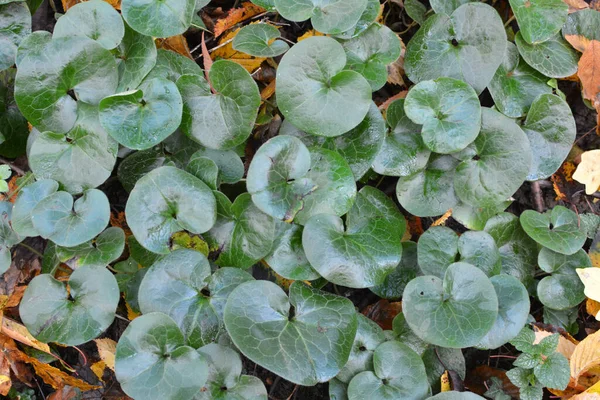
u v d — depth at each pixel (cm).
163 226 69
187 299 68
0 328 72
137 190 69
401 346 70
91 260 70
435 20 75
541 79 77
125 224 75
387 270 70
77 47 71
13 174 76
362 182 76
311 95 71
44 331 68
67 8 77
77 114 71
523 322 71
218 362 67
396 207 74
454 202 74
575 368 72
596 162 76
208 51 77
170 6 72
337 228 70
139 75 72
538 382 71
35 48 70
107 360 73
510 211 79
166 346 67
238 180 72
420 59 75
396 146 74
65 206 70
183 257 69
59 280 71
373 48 75
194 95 72
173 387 66
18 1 74
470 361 75
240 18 78
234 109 71
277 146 69
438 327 69
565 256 74
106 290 69
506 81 76
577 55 77
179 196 69
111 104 70
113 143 71
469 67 74
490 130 73
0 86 75
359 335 71
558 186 79
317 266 69
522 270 75
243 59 77
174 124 70
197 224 69
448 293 70
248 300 68
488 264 73
